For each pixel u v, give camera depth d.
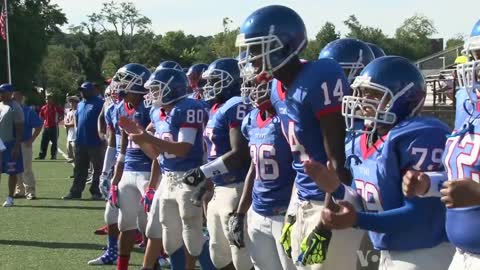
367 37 77.94
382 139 6.00
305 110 6.96
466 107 5.91
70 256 13.71
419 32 98.88
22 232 16.25
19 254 13.88
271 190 7.88
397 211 5.76
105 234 16.03
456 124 6.16
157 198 10.80
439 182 5.60
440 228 5.84
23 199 22.25
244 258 9.02
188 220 10.36
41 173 30.33
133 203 11.70
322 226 6.47
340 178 6.74
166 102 10.47
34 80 99.38
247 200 8.50
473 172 5.39
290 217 7.38
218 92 10.02
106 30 137.88
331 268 6.96
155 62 85.75
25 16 95.94
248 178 8.47
